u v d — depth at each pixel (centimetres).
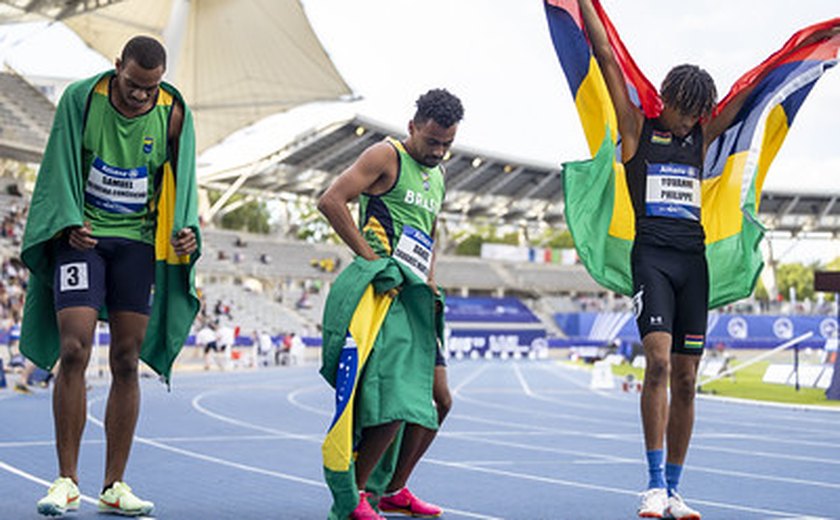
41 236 390
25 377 1394
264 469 605
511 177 5884
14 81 3278
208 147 3612
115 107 404
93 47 2606
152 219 423
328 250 5475
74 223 388
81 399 404
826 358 3328
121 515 410
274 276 4956
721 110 465
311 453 706
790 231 6694
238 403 1349
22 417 972
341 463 352
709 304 466
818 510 481
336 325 370
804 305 6166
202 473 578
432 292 388
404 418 365
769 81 471
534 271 6406
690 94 427
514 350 4959
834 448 859
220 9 2453
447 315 5266
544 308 5900
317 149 4969
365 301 372
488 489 544
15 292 2808
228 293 4284
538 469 648
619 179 450
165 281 429
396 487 439
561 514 455
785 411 1453
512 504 486
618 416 1259
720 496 531
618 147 460
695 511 456
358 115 4609
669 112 439
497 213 6334
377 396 367
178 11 2325
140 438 803
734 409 1486
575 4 438
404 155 408
